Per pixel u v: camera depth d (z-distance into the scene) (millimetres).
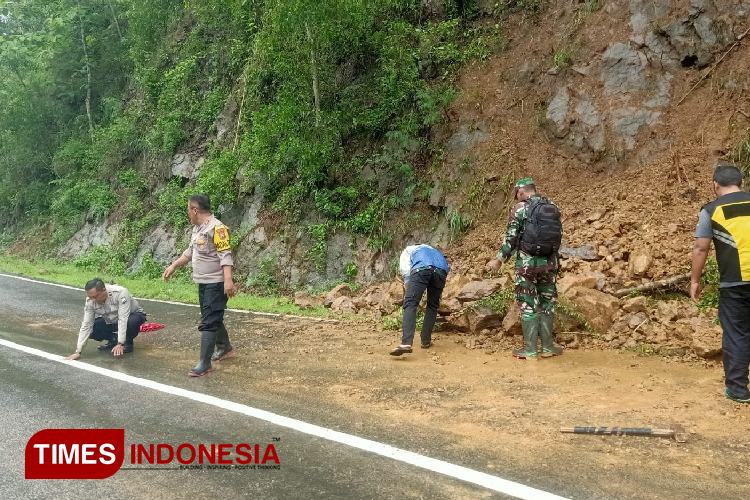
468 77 11266
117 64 22250
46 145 22719
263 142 12383
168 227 15781
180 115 17203
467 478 3457
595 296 6637
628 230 7820
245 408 4773
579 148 9445
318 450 3928
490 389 5141
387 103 11734
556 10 10867
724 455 3691
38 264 18297
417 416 4531
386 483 3432
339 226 11469
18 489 3500
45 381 5672
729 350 4605
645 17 9531
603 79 9578
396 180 11281
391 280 10172
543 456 3748
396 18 12422
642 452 3770
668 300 6633
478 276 8391
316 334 7598
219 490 3426
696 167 8148
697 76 8883
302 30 11391
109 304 6691
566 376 5406
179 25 19797
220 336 6383
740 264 4492
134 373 5926
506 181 9914
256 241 12641
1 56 22406
